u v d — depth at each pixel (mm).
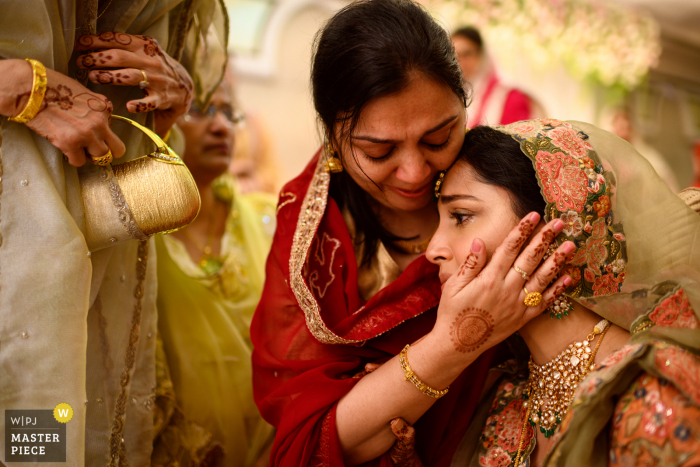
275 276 1380
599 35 4840
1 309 1000
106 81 1104
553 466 892
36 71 976
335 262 1275
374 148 1041
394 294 1229
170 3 1196
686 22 5285
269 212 2344
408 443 1149
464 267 1033
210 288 1910
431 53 981
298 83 3971
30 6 982
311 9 3988
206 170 1951
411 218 1312
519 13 4469
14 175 1017
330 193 1338
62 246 1016
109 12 1141
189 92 1277
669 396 838
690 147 5691
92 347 1183
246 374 1848
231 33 3768
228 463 1736
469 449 1200
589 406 872
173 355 1725
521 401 1161
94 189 1094
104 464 1188
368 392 1141
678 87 5633
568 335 1030
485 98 4375
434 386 1093
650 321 961
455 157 1076
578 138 1031
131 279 1240
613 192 1015
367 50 984
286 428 1190
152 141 1240
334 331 1224
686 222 1044
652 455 827
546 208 973
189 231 1986
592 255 992
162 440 1589
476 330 1028
